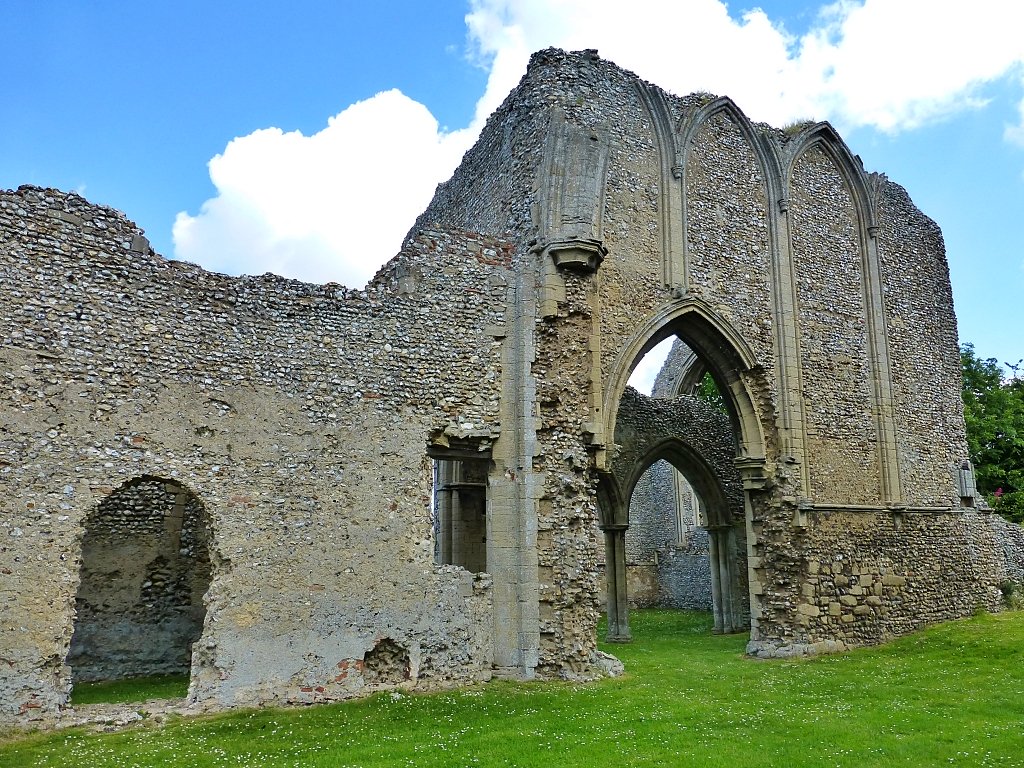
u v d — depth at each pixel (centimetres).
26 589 841
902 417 1681
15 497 852
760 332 1524
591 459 1213
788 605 1436
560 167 1241
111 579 1166
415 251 1158
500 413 1167
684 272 1442
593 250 1212
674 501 2728
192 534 1230
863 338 1672
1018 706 938
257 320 1024
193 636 1208
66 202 938
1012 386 2892
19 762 706
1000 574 1811
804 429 1529
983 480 2620
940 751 747
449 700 958
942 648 1381
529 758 712
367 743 768
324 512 1012
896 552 1585
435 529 1900
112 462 906
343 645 989
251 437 989
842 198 1723
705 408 2011
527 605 1108
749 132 1612
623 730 818
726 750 745
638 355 1372
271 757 718
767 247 1577
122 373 930
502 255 1231
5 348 875
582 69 1371
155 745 760
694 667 1285
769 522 1479
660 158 1472
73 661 1121
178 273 988
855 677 1164
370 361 1085
